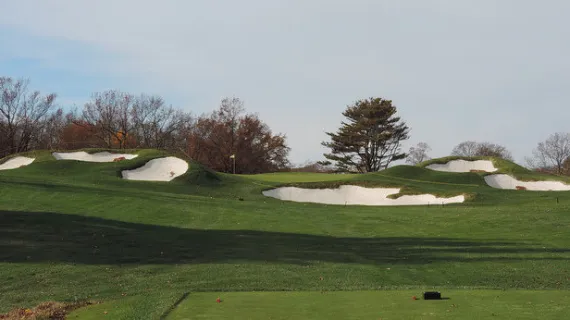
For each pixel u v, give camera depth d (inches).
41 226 901.8
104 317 420.8
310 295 484.7
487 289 530.6
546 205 1403.8
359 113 3954.2
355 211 1350.9
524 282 638.5
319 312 394.9
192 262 717.3
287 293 503.2
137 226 987.9
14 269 649.6
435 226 1098.7
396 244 887.7
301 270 675.4
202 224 1058.7
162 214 1141.7
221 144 3698.3
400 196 1689.2
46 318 437.1
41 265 673.6
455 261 751.1
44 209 1087.6
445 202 1606.8
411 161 4933.6
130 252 767.7
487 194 1686.8
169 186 1676.9
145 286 578.9
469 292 482.6
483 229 1051.3
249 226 1054.4
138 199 1291.8
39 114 3348.9
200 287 569.3
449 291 496.7
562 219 1128.2
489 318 357.1
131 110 3676.2
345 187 1780.3
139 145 3720.5
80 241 818.2
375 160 3912.4
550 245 881.5
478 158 2265.0
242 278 622.2
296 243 879.7
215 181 1804.9
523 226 1067.3
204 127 3757.4
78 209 1121.4
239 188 1748.3
